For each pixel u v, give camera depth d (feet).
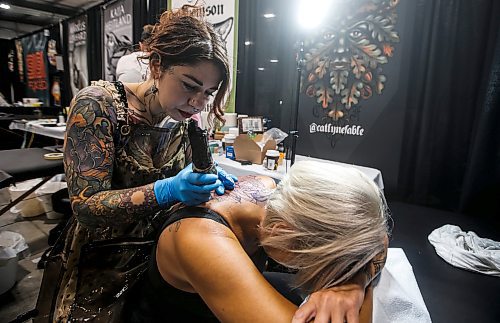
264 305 1.59
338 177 1.80
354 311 1.67
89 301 2.63
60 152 6.40
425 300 3.03
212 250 1.75
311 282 1.80
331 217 1.67
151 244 2.75
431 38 5.63
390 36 6.01
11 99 16.85
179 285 2.05
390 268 3.18
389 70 6.11
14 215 7.96
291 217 1.74
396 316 2.54
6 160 5.69
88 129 2.32
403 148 6.28
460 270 3.60
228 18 7.97
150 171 2.80
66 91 14.24
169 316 2.18
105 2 11.30
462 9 5.35
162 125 2.84
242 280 1.66
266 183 2.78
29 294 5.28
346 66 6.52
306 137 7.26
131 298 2.55
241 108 8.25
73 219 2.95
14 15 14.34
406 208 5.96
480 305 2.96
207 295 1.72
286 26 7.18
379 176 5.79
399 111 6.14
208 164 2.30
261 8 7.64
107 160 2.41
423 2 5.66
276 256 1.89
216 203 2.24
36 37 14.74
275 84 7.74
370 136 6.50
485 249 3.98
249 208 2.32
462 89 5.59
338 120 6.79
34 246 6.73
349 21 6.36
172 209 2.44
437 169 5.97
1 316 4.76
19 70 16.31
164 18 2.38
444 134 5.81
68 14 13.92
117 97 2.53
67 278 2.78
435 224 5.16
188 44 2.21
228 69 2.52
